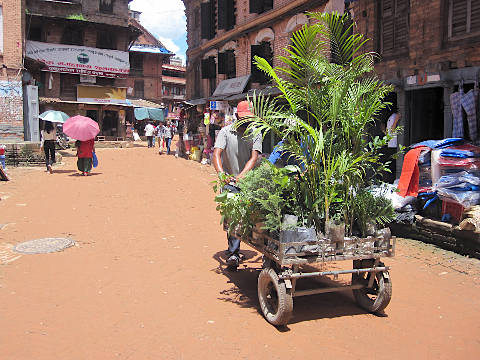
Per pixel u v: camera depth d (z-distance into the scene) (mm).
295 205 4008
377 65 9625
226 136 5074
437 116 9188
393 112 9406
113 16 33625
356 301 4477
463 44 7750
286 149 4180
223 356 3340
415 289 4871
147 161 19906
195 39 25000
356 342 3637
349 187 4035
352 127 4176
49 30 31719
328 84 4191
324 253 3816
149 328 3781
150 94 46125
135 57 45219
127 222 7719
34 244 6184
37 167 16391
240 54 19531
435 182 6637
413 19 8719
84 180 12891
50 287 4641
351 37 4234
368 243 4016
